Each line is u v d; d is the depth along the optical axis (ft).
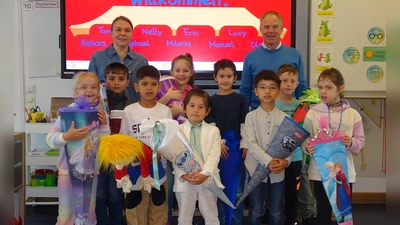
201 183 7.05
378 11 10.63
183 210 7.43
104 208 8.32
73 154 7.25
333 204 7.28
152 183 7.28
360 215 10.85
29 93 11.84
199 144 7.52
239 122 8.35
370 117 12.03
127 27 9.37
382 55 10.73
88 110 7.31
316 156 7.40
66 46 11.26
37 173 11.14
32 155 10.74
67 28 11.21
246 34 11.44
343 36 10.66
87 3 11.19
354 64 10.73
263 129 7.99
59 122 7.64
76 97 7.72
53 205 11.55
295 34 11.32
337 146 7.36
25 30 11.70
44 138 11.99
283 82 8.78
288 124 7.55
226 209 8.12
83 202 7.29
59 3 11.67
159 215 7.66
